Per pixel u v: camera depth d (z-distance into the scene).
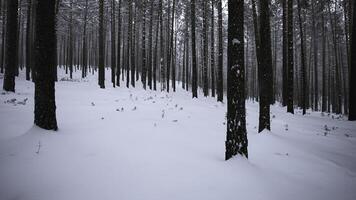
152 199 5.27
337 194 6.59
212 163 7.14
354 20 18.56
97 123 10.83
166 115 14.34
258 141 10.71
